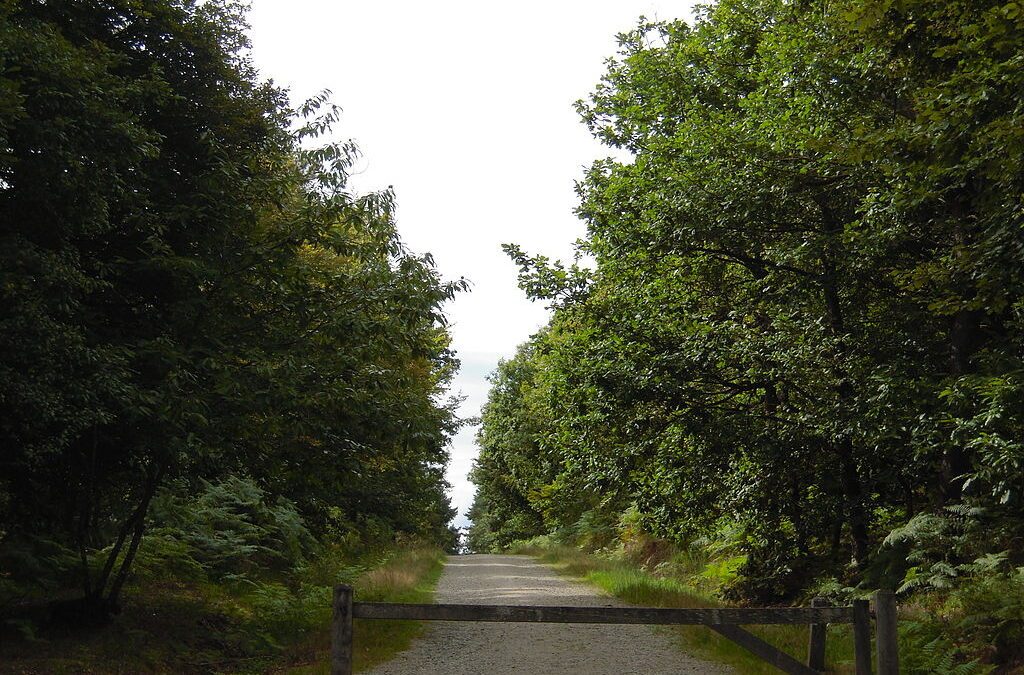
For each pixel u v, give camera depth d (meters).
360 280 12.27
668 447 14.97
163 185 11.09
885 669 6.62
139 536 11.00
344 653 6.31
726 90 15.55
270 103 13.23
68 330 8.41
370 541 28.36
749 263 14.67
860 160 9.68
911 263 12.31
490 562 34.69
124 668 8.91
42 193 8.51
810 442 13.30
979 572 9.72
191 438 9.84
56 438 8.51
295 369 10.48
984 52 8.65
